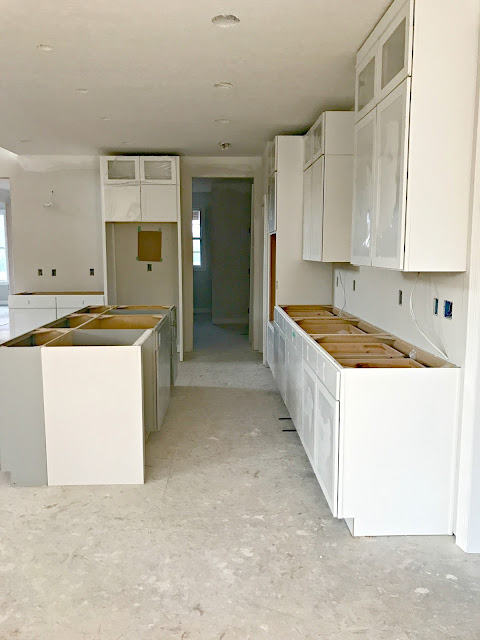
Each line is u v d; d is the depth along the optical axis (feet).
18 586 7.89
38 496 10.78
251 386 19.03
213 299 33.99
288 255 18.75
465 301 8.72
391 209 9.03
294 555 8.73
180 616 7.27
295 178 18.44
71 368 10.99
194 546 8.98
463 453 8.82
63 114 16.15
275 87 13.46
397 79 8.66
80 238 23.70
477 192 8.21
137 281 24.23
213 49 10.93
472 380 8.54
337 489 9.14
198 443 13.65
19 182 23.35
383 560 8.61
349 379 8.93
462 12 8.11
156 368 13.16
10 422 11.08
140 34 10.18
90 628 7.04
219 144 20.74
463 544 8.89
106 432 11.18
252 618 7.23
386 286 12.90
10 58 11.43
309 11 9.21
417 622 7.17
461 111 8.27
